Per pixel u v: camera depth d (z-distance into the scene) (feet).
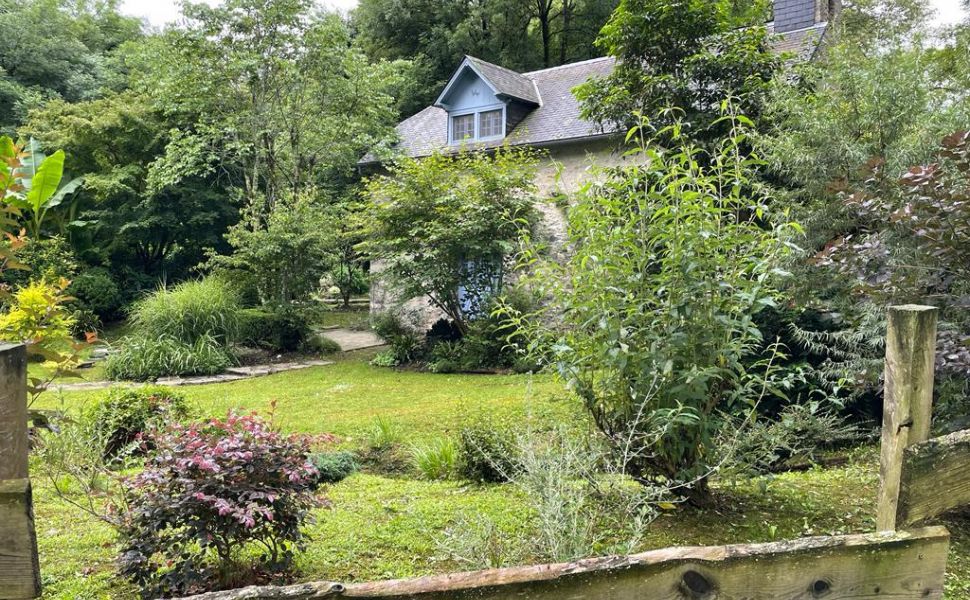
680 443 11.47
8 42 68.49
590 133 40.16
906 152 19.06
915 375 6.05
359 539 11.42
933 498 5.44
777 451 15.97
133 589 9.50
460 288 41.29
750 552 4.36
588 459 10.90
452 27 81.97
